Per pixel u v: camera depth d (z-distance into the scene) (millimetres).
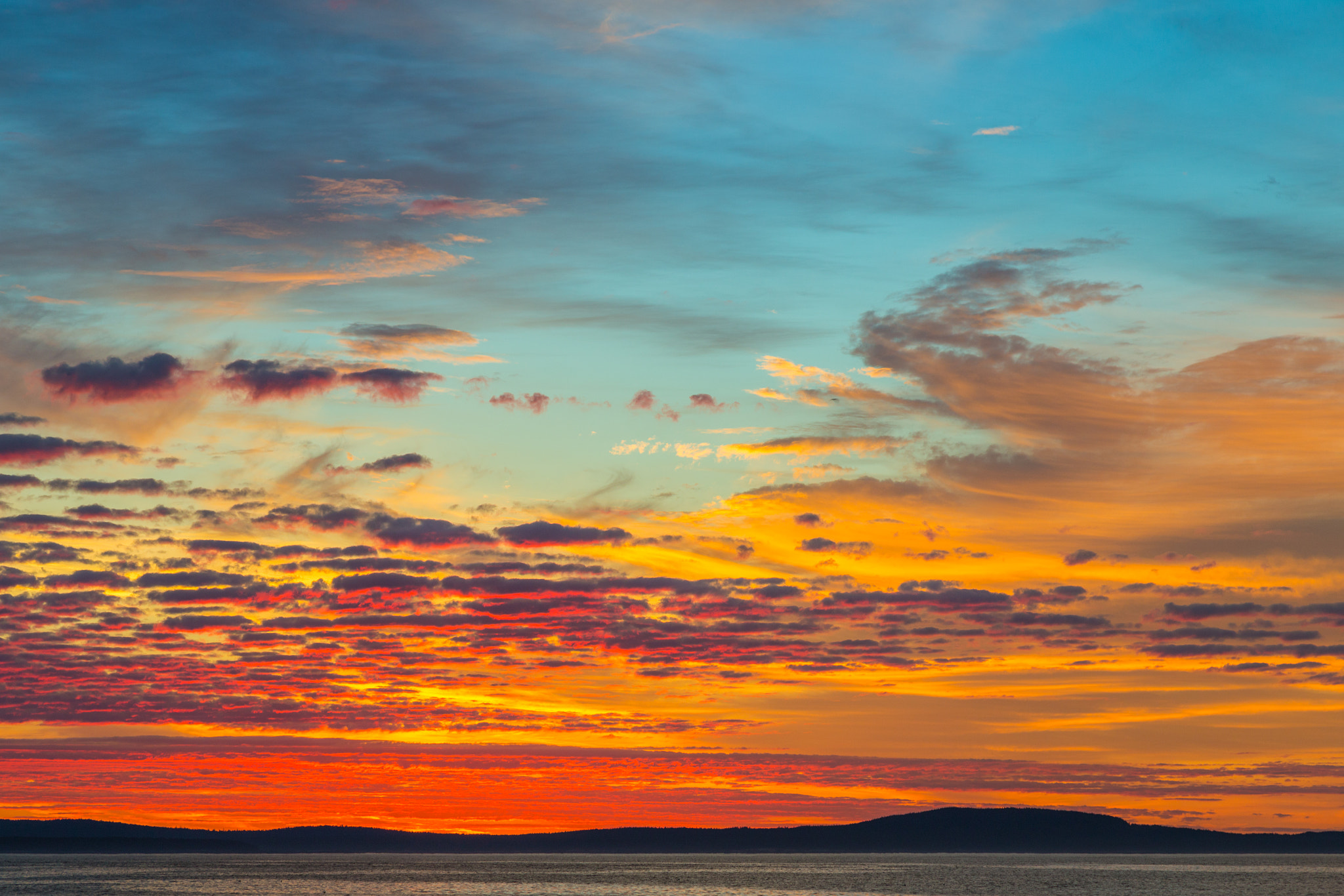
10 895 199250
